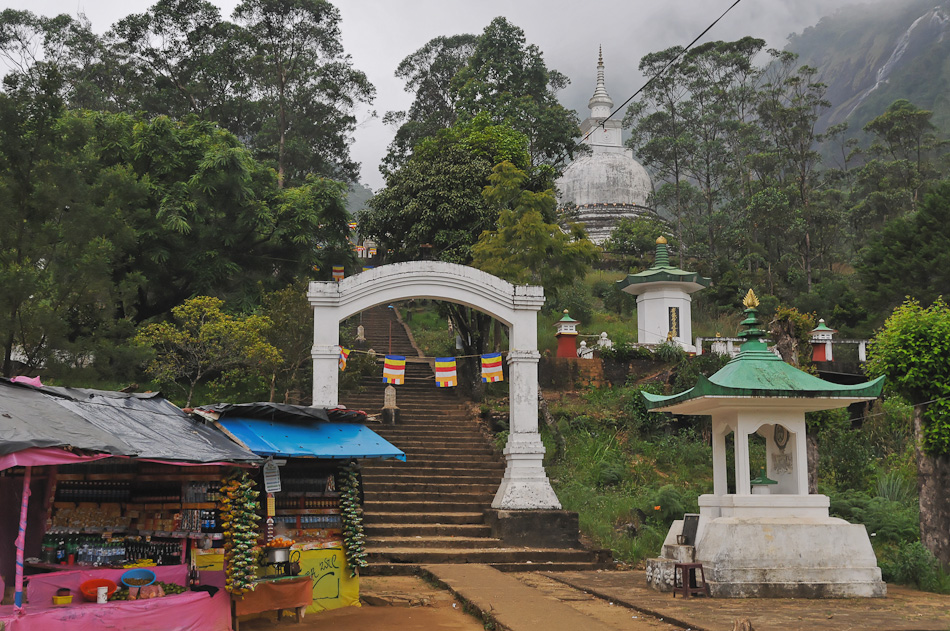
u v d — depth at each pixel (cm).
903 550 1380
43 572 878
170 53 4144
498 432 2114
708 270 4206
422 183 2548
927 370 1286
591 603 1074
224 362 2039
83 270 1702
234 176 2542
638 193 4891
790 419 1210
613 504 1742
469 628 929
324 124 4750
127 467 1000
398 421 2138
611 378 2464
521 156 2783
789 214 4228
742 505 1162
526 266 2250
